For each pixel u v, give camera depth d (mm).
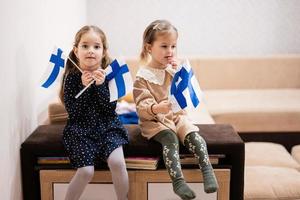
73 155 2039
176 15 4379
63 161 2203
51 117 2555
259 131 3590
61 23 3242
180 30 4406
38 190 2229
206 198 2209
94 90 2100
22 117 2244
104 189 2188
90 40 2096
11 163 2084
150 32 2203
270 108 3598
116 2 4348
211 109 3586
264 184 2473
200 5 4359
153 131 2172
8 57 2043
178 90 2080
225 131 2355
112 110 2152
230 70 4176
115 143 2074
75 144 2059
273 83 4215
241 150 2191
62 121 2570
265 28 4410
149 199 2197
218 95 3982
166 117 2234
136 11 4367
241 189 2230
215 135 2289
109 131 2133
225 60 4164
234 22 4395
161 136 2145
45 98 2738
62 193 2195
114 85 2105
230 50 4430
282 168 2719
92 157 2039
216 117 3557
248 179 2531
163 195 2195
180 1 4348
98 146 2088
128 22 4391
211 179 2012
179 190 1973
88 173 2002
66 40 3434
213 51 4434
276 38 4426
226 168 2197
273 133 3643
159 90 2240
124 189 2066
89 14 4375
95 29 2129
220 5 4359
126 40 4418
